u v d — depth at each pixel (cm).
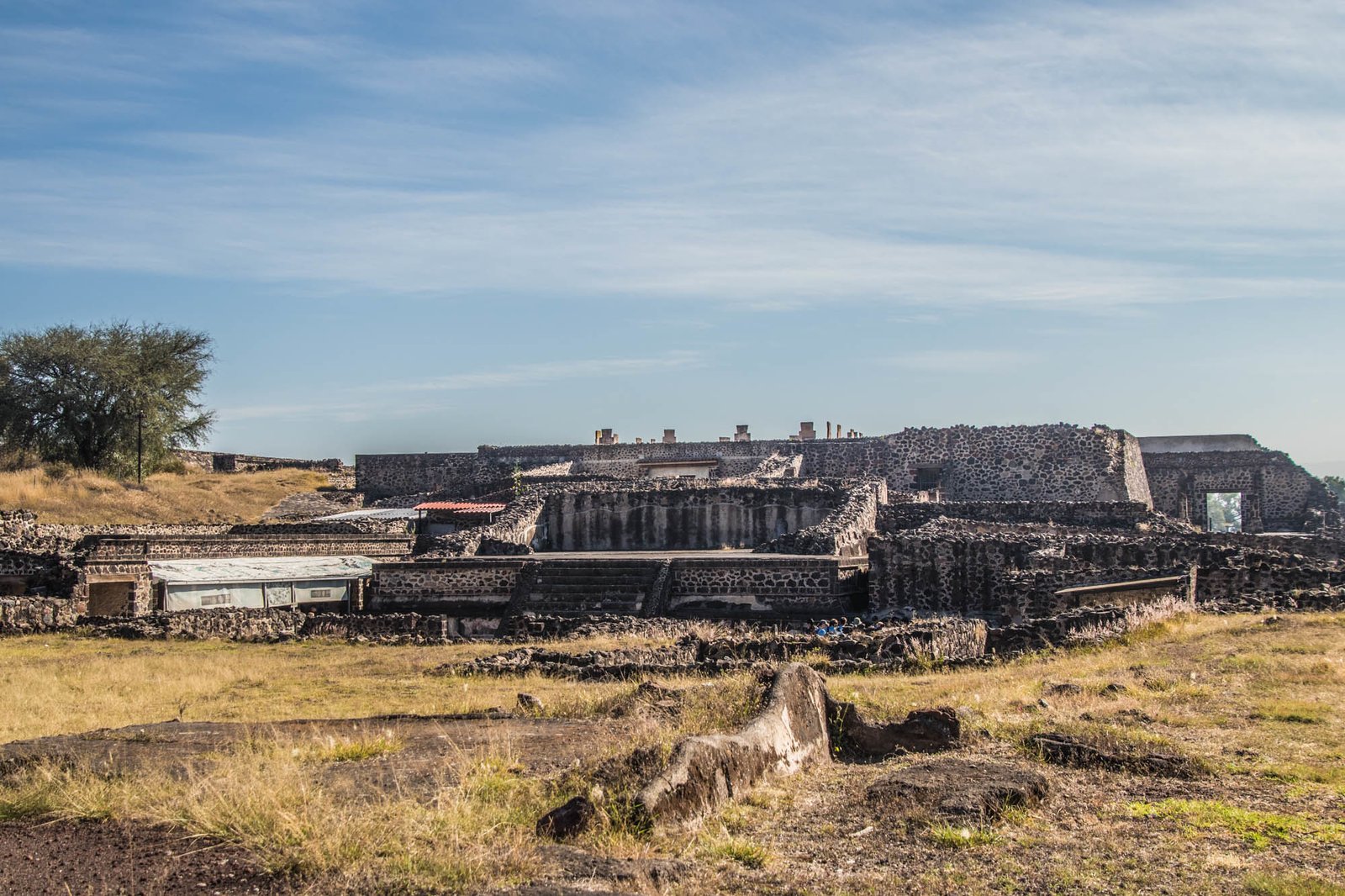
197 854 884
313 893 798
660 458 6166
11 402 5922
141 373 6300
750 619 3362
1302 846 886
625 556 3847
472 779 1045
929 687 1742
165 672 2314
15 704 1858
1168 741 1184
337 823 905
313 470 7288
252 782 1001
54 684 2086
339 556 4006
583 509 4581
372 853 862
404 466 6519
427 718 1555
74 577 3347
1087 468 5366
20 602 3088
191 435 6800
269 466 7406
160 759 1217
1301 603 2370
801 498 4444
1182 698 1442
